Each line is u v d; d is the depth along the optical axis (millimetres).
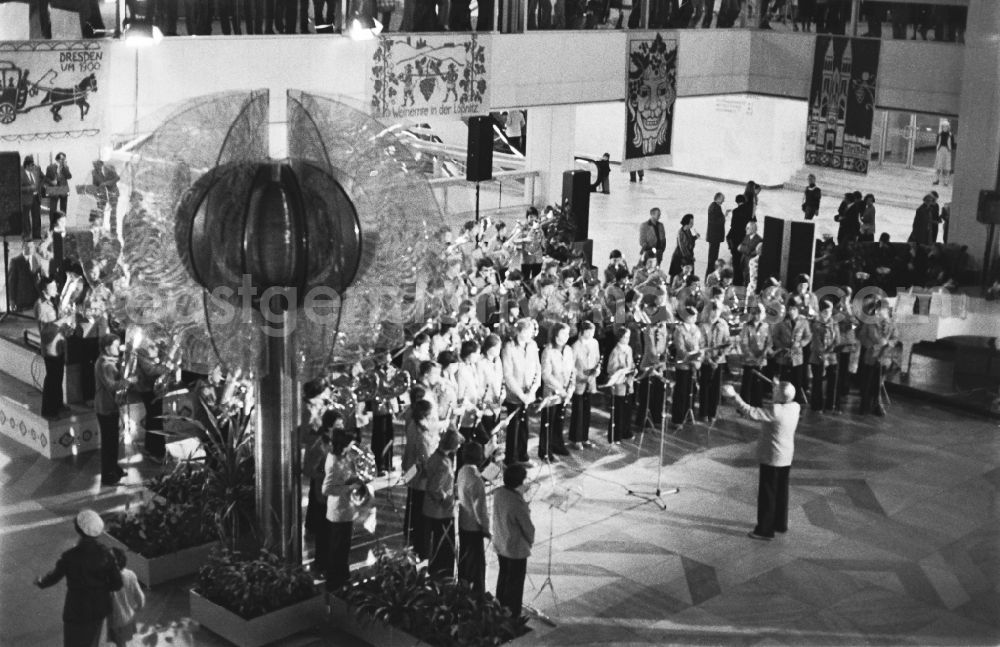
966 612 12672
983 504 15562
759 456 14078
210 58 18016
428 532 12445
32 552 12953
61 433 15492
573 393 16422
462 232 22484
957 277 20859
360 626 11477
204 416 13758
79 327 15930
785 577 13242
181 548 12594
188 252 11156
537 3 22344
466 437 14805
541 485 15328
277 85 18672
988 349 19562
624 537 13992
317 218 11188
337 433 12078
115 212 13148
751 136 36156
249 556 12023
